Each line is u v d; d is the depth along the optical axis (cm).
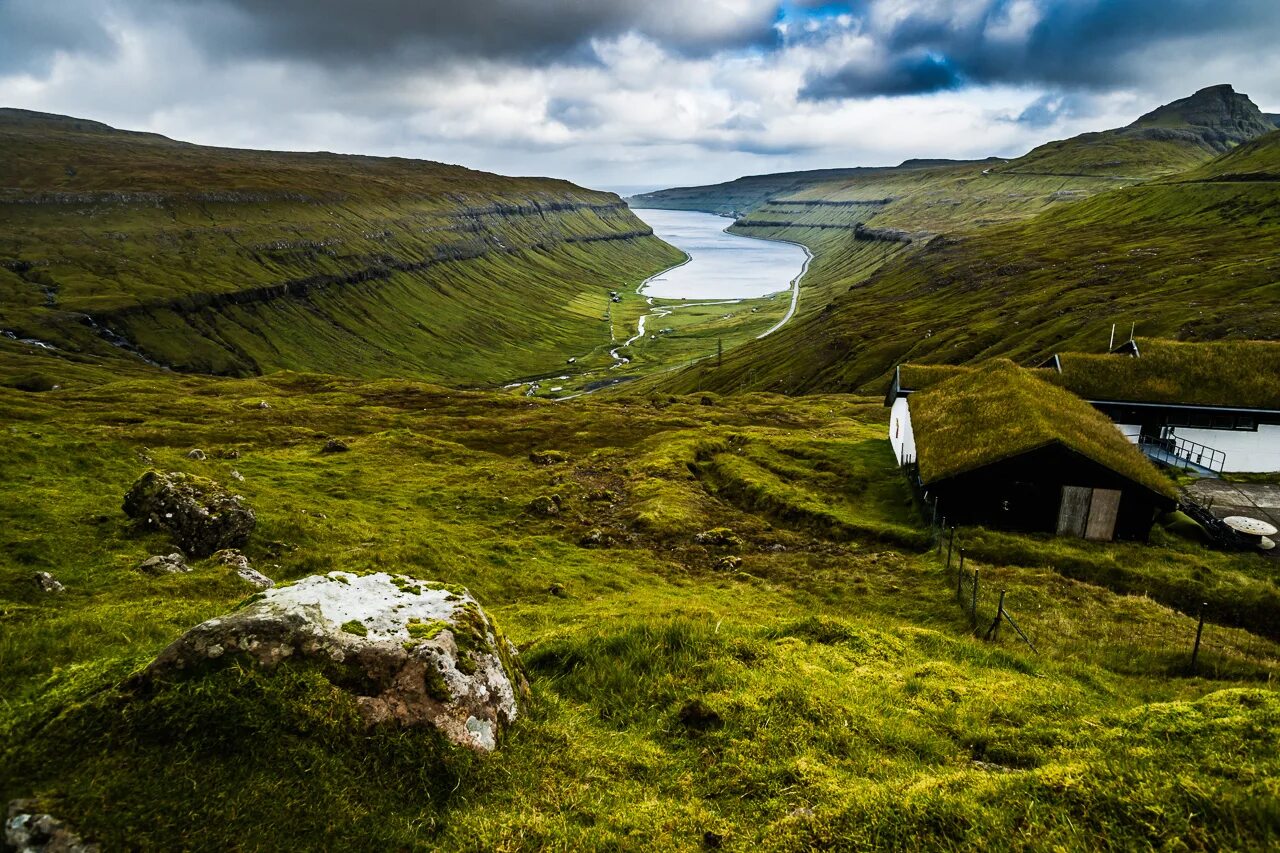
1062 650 2633
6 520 2605
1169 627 2947
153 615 1789
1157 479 4372
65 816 796
